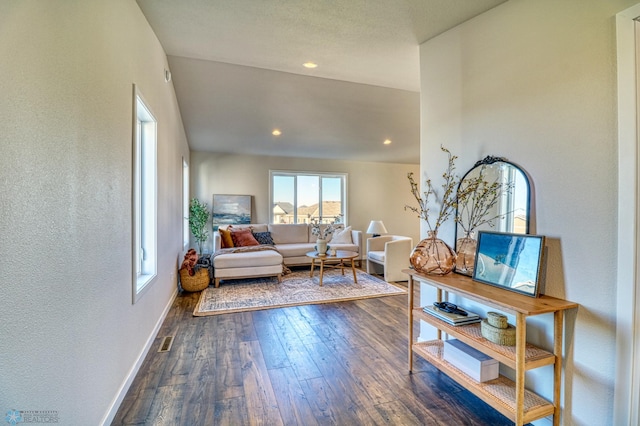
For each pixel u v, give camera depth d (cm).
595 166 145
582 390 148
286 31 252
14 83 92
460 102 221
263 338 273
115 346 172
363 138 588
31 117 100
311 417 169
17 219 93
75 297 127
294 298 393
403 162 761
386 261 488
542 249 158
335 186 725
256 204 650
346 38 259
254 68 364
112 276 169
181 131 469
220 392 192
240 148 608
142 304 229
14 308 92
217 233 552
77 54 130
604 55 142
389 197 761
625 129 134
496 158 192
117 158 177
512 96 184
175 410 174
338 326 303
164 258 318
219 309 348
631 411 134
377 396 189
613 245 139
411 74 340
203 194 614
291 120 502
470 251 207
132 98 204
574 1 154
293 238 627
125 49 190
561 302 151
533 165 172
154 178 271
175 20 241
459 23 223
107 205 162
